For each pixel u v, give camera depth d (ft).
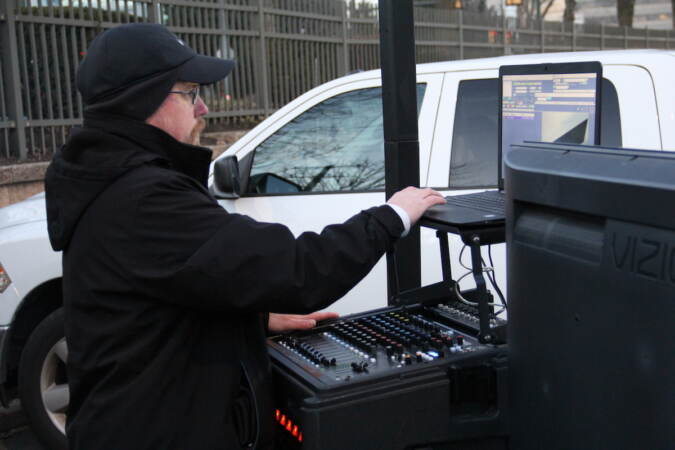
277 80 34.09
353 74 13.33
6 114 24.22
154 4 28.48
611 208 4.22
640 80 10.85
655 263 3.96
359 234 5.63
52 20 24.79
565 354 4.70
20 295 12.18
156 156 5.60
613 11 116.47
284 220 12.70
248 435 5.90
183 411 5.43
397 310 7.25
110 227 5.41
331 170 12.90
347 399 5.38
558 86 7.18
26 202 13.43
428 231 11.76
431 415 5.63
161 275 5.27
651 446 4.09
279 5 33.86
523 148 5.37
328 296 5.50
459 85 12.27
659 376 3.99
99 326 5.50
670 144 10.54
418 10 42.16
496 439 5.83
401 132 7.72
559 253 4.68
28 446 13.37
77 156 5.62
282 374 5.97
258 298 5.30
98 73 5.68
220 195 12.20
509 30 50.06
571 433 4.71
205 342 5.59
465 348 6.02
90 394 5.55
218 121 32.09
